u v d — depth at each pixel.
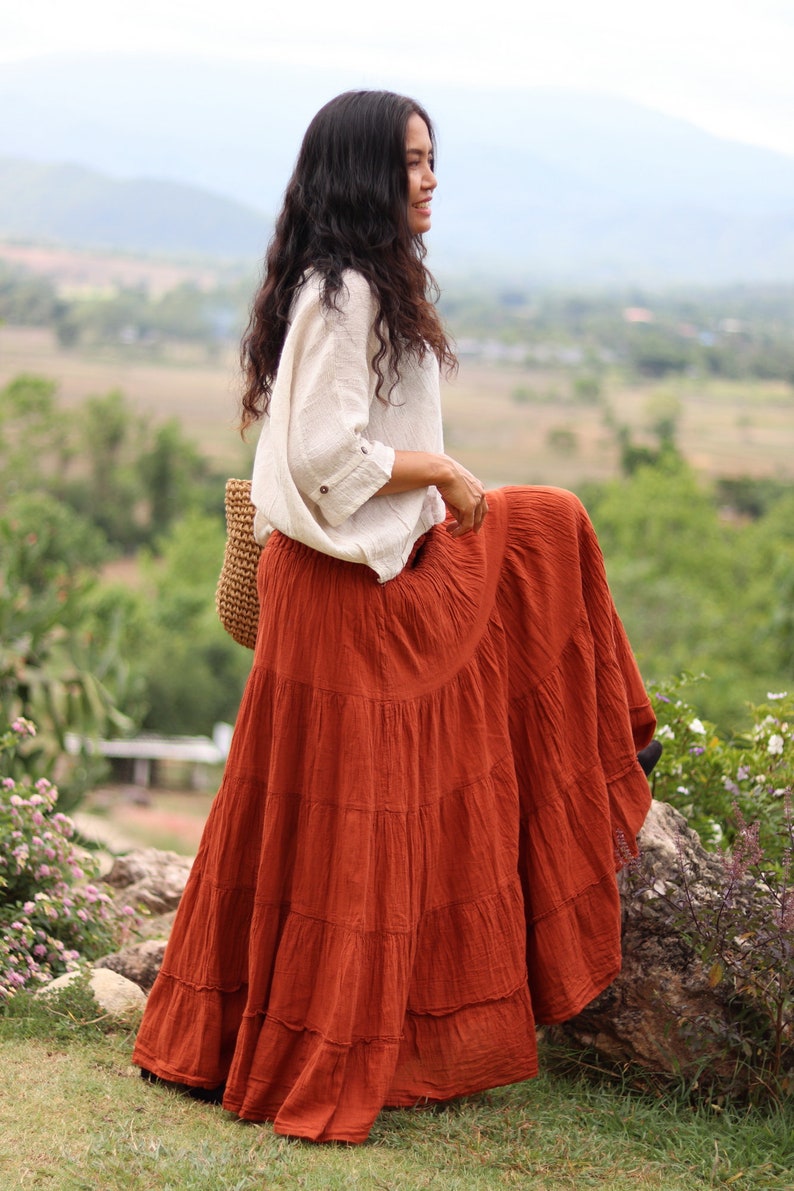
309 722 2.70
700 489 50.97
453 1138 2.66
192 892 2.81
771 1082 2.88
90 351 163.88
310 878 2.68
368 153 2.70
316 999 2.66
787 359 178.25
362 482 2.58
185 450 74.69
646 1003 3.02
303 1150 2.51
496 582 3.00
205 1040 2.73
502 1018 2.81
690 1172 2.59
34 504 37.28
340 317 2.60
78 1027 3.08
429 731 2.79
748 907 2.91
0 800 3.95
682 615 35.78
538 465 103.31
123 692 7.03
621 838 2.98
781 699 4.27
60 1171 2.31
